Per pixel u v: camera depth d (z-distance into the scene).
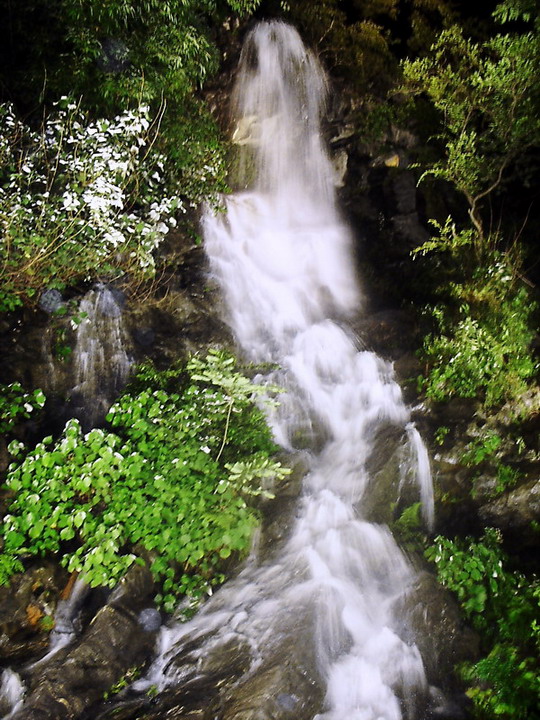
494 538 5.95
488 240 8.71
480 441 6.44
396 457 6.29
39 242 6.35
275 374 7.22
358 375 7.43
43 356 6.48
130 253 7.27
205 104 9.86
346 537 5.74
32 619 5.03
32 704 4.39
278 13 10.79
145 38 8.41
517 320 7.36
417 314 8.16
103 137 6.91
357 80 10.15
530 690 4.52
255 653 4.75
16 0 8.45
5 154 7.18
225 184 9.22
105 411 6.64
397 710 4.62
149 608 5.25
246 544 5.57
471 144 8.25
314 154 9.93
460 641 5.12
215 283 8.20
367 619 5.19
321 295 8.88
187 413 5.84
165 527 5.31
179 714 4.31
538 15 8.40
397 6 10.95
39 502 5.12
